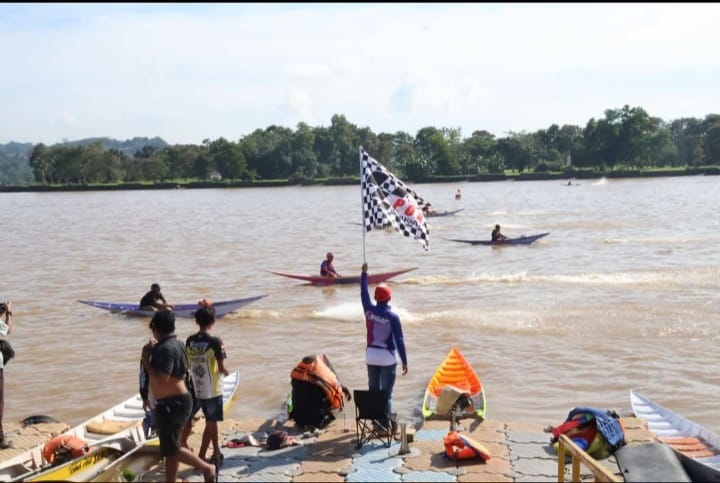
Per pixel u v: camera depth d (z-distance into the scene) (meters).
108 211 86.69
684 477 8.25
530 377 15.33
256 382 15.45
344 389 12.98
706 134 175.50
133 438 10.95
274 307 24.34
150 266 35.44
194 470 9.65
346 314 22.80
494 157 184.12
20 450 11.40
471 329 19.81
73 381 16.05
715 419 12.85
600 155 169.88
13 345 19.50
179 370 8.71
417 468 9.41
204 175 179.88
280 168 180.12
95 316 23.30
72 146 192.00
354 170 193.50
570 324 20.06
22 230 60.12
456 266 33.25
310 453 10.09
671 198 82.75
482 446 9.81
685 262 31.88
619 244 39.28
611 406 13.43
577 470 8.30
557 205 76.06
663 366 15.92
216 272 33.16
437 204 82.56
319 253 39.81
